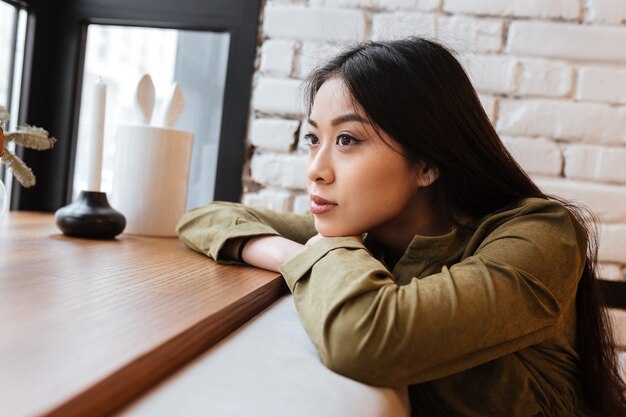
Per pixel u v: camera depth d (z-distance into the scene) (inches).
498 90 43.1
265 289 24.9
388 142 25.5
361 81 25.5
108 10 48.9
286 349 19.1
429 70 26.2
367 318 18.6
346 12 44.6
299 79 45.4
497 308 19.9
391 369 18.3
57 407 10.3
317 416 13.8
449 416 24.8
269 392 14.7
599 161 42.4
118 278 23.3
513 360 23.9
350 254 22.8
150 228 40.8
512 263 21.5
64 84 50.0
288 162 45.6
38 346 13.4
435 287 20.1
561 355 26.2
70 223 35.1
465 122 26.8
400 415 17.2
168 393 13.7
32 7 47.9
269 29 45.6
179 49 48.8
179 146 41.2
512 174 27.7
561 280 22.5
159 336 15.0
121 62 49.9
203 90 48.5
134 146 40.4
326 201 26.5
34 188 50.2
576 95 42.6
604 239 42.1
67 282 21.3
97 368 12.2
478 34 43.1
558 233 23.5
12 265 23.8
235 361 16.8
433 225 28.8
